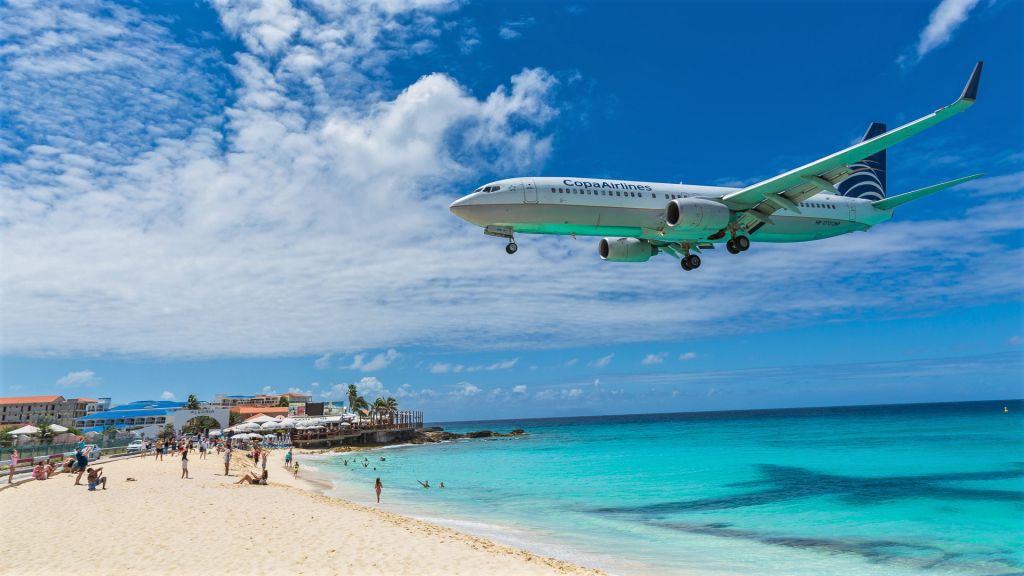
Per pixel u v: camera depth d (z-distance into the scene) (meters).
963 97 19.20
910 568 16.39
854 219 30.81
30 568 11.64
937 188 26.66
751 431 100.06
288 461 46.97
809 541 19.47
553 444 85.50
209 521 17.03
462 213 23.94
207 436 77.25
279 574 11.55
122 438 47.75
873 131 34.03
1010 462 41.03
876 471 38.00
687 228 24.84
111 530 15.39
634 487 34.09
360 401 101.12
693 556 17.36
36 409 106.56
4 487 23.42
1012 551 18.12
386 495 31.42
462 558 13.76
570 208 24.23
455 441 101.81
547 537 19.91
